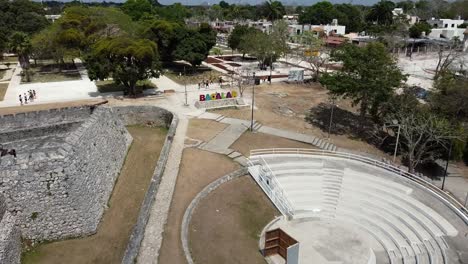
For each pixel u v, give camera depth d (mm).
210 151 39188
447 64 74812
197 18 177750
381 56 45000
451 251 24266
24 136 34656
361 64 44469
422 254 24469
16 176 24953
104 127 35781
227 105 55812
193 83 70375
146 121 50531
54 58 81062
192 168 35250
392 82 43312
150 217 27219
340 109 56156
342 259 24406
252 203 30469
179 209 28453
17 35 70188
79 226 27172
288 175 33969
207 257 23750
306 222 28609
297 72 73250
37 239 26359
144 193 33125
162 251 23641
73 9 87062
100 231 28047
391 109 44406
